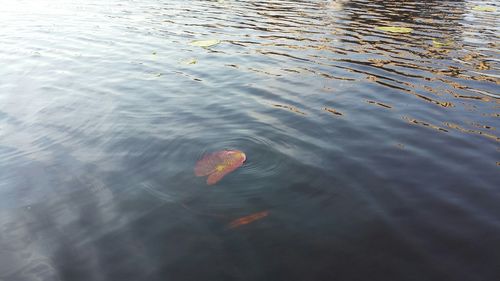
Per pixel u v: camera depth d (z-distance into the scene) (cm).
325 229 85
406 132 126
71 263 78
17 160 116
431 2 337
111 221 89
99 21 287
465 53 204
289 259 78
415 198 94
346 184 100
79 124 137
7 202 97
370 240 82
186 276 74
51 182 104
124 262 77
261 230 86
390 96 154
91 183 104
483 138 122
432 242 81
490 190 97
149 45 227
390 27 255
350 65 189
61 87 170
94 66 195
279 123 134
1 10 330
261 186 101
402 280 72
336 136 125
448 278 72
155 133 129
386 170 106
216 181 103
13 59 208
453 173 104
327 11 306
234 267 76
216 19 285
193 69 188
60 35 252
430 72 179
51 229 87
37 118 142
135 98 157
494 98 151
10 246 83
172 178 105
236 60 199
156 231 86
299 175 105
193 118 139
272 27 261
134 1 360
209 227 87
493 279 71
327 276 73
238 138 125
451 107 144
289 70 184
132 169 110
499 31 243
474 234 83
